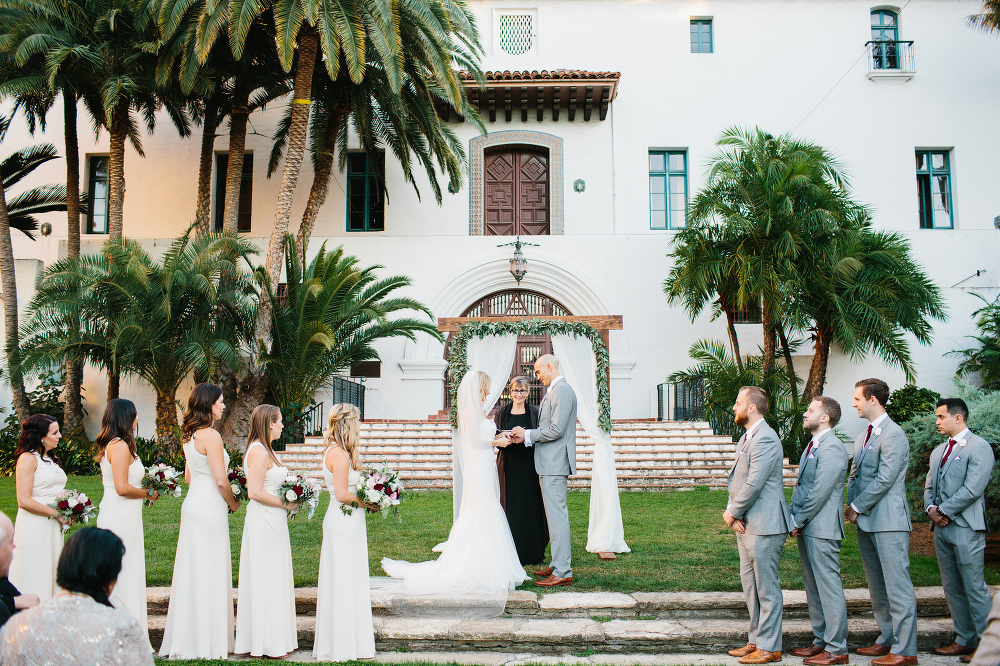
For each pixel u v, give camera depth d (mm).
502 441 6809
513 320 8492
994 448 7035
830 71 18781
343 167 17812
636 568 7145
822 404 5633
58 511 5430
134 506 5473
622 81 19031
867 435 5762
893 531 5332
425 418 17281
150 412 17109
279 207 14844
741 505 5430
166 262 14141
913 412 15250
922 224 18500
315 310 14898
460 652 5605
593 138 18859
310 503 5480
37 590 5395
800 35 18953
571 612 6031
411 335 15820
